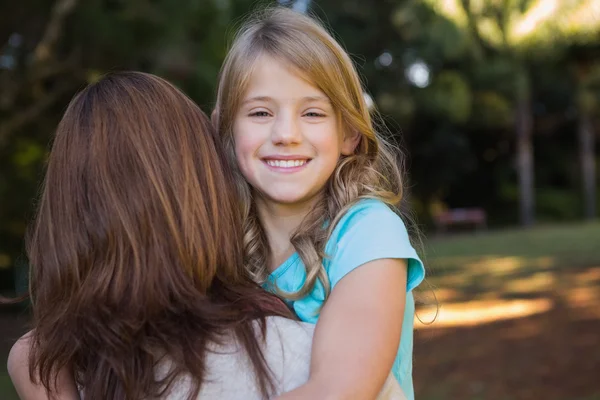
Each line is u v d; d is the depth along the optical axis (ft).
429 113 73.77
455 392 17.56
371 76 69.36
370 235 4.41
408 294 4.66
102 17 21.25
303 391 3.75
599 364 18.83
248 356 3.86
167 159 4.07
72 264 3.92
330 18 68.23
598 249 46.16
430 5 20.83
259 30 4.98
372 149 5.12
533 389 17.28
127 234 3.88
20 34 24.66
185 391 3.80
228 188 4.41
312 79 4.72
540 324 24.66
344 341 3.95
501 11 17.10
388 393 4.04
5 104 26.21
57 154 4.17
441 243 61.21
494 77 68.28
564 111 84.94
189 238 3.96
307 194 4.75
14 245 34.14
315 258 4.56
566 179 90.74
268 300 4.20
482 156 88.69
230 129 5.04
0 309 34.65
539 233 65.31
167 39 21.21
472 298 31.19
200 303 3.91
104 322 3.81
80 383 4.17
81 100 4.31
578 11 15.60
